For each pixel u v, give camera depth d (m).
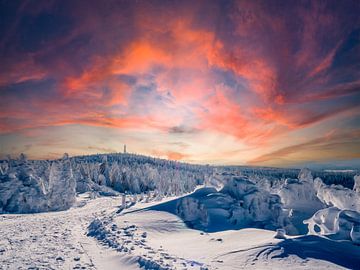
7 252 14.22
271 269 10.21
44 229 22.77
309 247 12.14
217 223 24.38
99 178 92.00
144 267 11.46
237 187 29.53
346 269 10.00
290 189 34.31
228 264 11.31
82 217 32.59
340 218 15.45
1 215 34.28
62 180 48.69
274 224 23.94
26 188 42.25
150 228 21.66
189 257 12.77
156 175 97.25
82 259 13.09
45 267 11.59
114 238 17.31
